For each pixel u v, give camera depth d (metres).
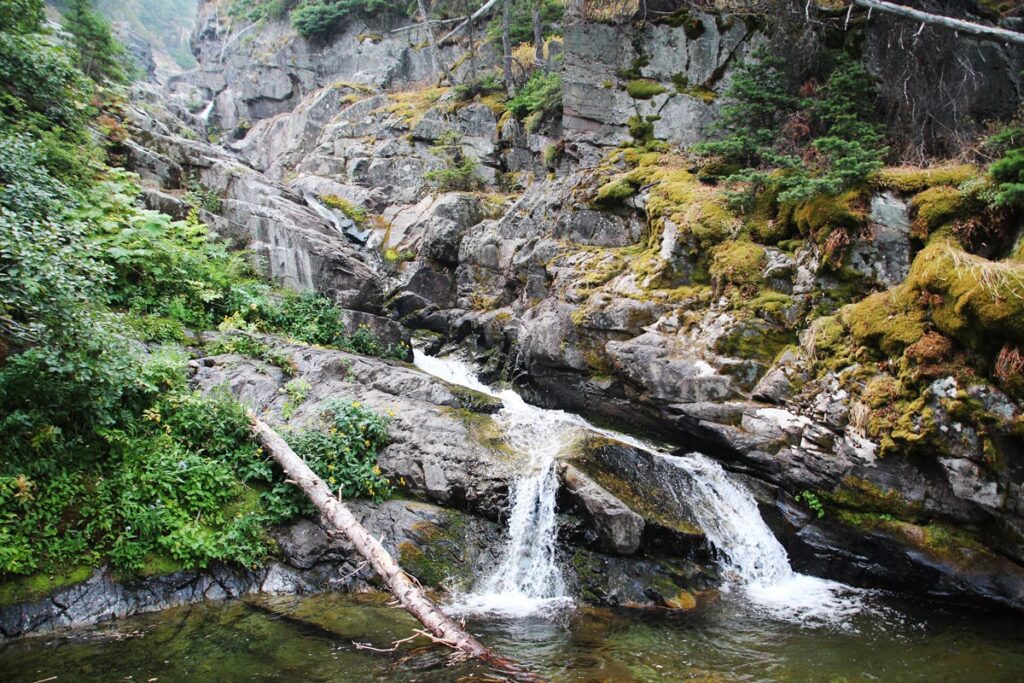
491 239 15.70
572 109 15.55
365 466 9.20
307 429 9.41
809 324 10.27
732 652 6.78
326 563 8.24
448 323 15.73
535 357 12.73
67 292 7.70
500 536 8.83
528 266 14.33
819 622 7.66
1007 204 9.16
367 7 26.67
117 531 7.60
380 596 7.91
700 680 6.14
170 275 11.84
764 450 9.72
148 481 8.01
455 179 18.50
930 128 11.77
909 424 8.42
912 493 8.70
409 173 19.64
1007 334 7.77
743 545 9.20
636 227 13.34
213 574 7.80
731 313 10.76
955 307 8.18
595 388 11.80
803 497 9.50
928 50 11.95
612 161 14.44
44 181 10.26
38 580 6.98
